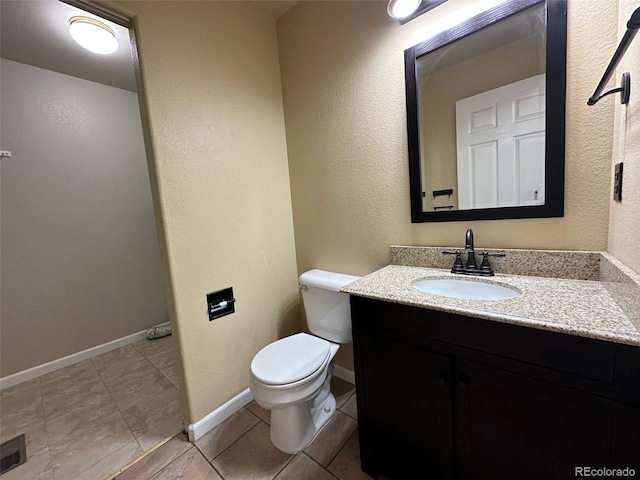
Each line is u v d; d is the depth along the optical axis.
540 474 0.77
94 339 2.32
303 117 1.73
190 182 1.36
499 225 1.15
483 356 0.81
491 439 0.84
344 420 1.47
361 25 1.41
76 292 2.22
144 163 2.59
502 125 1.10
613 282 0.79
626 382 0.62
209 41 1.42
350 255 1.64
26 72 1.97
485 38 1.09
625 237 0.77
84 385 1.90
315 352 1.36
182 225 1.33
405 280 1.15
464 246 1.25
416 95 1.27
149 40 1.19
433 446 0.96
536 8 0.98
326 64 1.57
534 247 1.08
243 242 1.62
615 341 0.60
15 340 1.96
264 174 1.72
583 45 0.92
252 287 1.68
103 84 2.33
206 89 1.41
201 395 1.42
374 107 1.42
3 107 1.88
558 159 0.99
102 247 2.36
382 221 1.48
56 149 2.11
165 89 1.25
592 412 0.67
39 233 2.05
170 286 1.32
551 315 0.72
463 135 1.19
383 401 1.07
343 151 1.58
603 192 0.93
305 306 1.68
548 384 0.72
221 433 1.43
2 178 1.89
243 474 1.19
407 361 0.98
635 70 0.70
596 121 0.92
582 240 0.99
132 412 1.62
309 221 1.82
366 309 1.06
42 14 1.47
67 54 1.87
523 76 1.03
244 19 1.59
